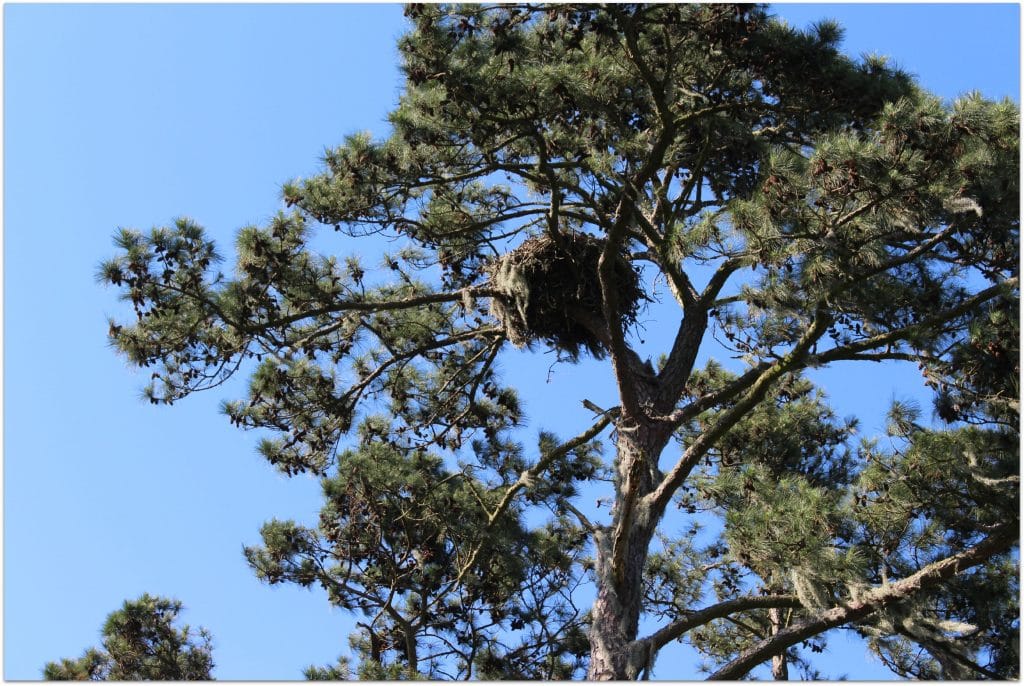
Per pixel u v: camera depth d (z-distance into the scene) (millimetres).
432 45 16078
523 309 19109
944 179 13984
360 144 17328
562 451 19016
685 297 19000
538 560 22141
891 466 17266
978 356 14672
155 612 21406
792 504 15320
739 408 16031
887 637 17125
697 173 18125
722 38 16172
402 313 21016
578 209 20125
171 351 18047
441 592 22328
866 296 14789
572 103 16016
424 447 21734
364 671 18312
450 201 20141
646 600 22141
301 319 19484
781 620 21250
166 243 16969
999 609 16578
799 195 13859
